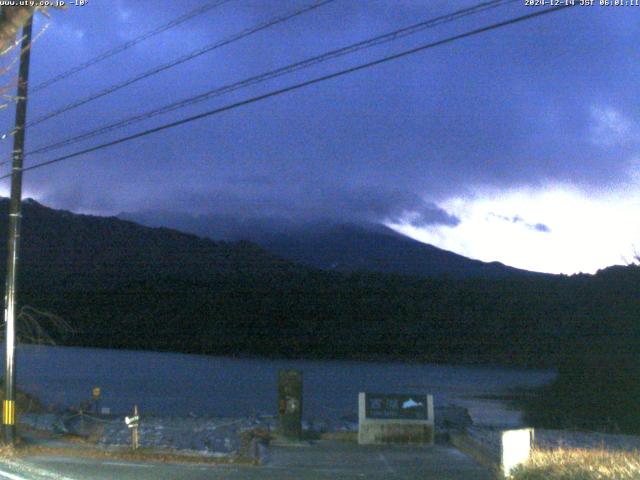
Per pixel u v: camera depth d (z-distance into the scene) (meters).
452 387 40.47
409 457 18.17
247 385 41.91
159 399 35.78
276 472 15.84
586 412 31.50
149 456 17.53
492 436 21.17
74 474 15.02
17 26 7.79
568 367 35.59
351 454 18.55
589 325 38.94
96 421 23.41
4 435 18.06
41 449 18.20
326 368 50.31
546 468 12.48
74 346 60.50
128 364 50.47
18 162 18.36
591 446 17.66
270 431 20.95
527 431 13.84
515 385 40.16
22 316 29.28
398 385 41.66
